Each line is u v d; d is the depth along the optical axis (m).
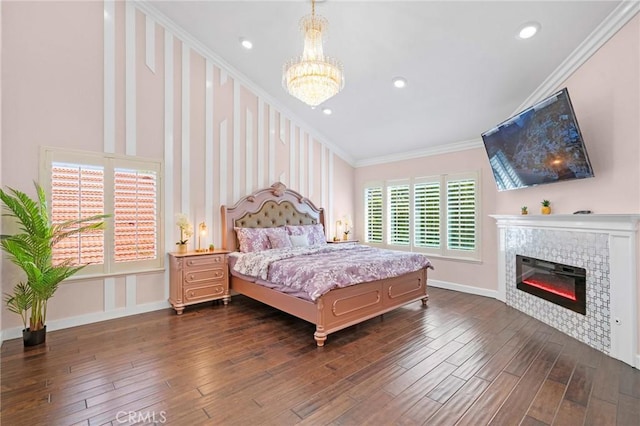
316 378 2.24
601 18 2.42
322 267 3.04
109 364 2.43
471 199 4.73
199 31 3.96
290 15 3.31
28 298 2.79
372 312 3.33
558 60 2.96
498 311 3.85
